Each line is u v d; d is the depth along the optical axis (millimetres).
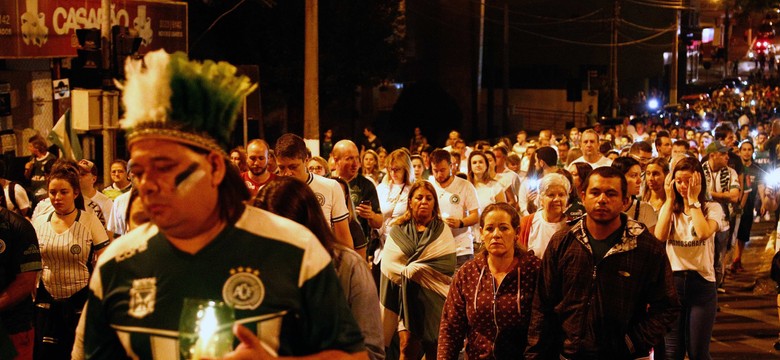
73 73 22156
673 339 7551
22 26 19359
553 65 52875
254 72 17031
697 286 7441
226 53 32344
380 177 12914
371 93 41844
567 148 16891
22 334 6312
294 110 33125
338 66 31875
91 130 14453
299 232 2812
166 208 2635
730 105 45812
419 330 7676
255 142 8188
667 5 54312
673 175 7414
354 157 9148
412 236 7820
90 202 8734
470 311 6051
